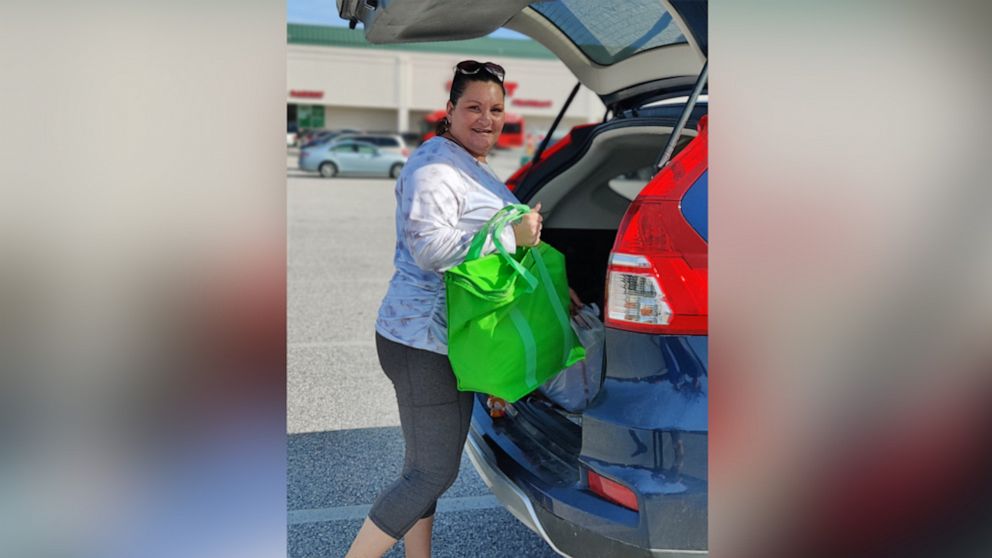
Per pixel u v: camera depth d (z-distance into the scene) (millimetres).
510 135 35281
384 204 15883
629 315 1912
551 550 2857
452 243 1979
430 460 2150
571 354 2150
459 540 2926
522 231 2029
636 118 2605
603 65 2953
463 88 2086
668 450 1835
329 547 2883
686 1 2051
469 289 1970
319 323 6246
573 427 2383
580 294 3117
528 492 2098
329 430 4047
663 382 1881
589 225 3166
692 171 1947
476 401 2672
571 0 2582
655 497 1815
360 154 23719
